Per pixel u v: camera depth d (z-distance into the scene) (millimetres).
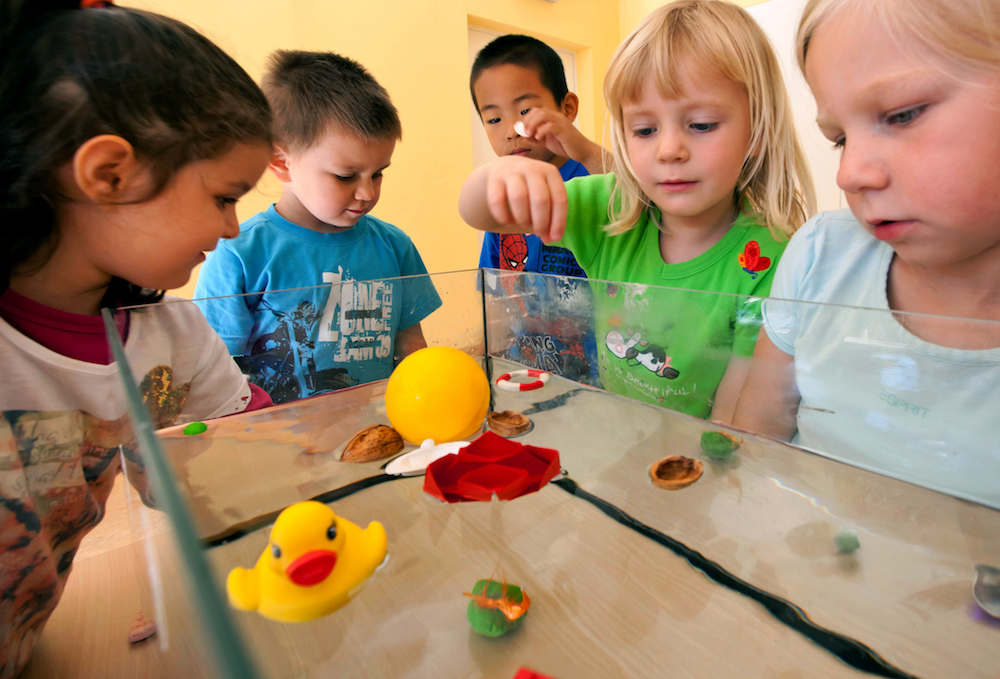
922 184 472
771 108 768
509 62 1283
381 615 351
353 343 689
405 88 2258
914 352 445
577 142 1167
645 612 349
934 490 451
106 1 490
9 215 433
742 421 563
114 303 591
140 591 374
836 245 681
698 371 592
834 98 509
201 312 574
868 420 482
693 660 315
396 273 1104
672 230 881
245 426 587
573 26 2789
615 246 951
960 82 437
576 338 681
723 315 555
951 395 437
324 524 367
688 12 706
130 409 332
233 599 347
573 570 385
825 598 353
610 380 670
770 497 454
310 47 1992
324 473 515
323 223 1012
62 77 428
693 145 727
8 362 473
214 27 1773
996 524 406
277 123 888
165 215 485
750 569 380
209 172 502
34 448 477
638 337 623
